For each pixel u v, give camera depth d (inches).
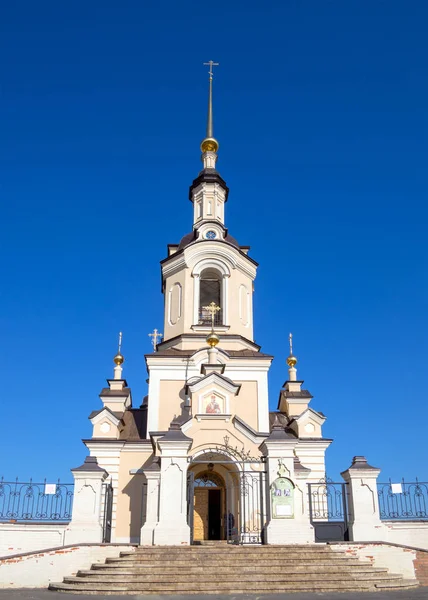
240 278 1448.1
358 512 874.8
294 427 1323.8
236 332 1379.2
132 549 817.5
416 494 909.2
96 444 1208.2
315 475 1239.5
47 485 911.7
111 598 641.6
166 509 875.4
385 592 684.1
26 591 727.1
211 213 1562.5
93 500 880.9
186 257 1427.2
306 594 662.5
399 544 827.4
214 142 1662.2
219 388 1161.4
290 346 1524.4
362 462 914.1
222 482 1202.0
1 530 869.8
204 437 1103.6
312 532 862.5
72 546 813.2
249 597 638.5
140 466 1198.3
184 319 1379.2
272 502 881.5
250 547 804.0
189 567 735.7
